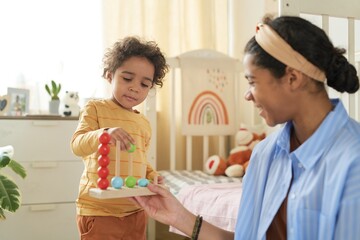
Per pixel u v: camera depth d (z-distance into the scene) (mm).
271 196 811
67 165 2191
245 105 2857
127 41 1313
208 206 1674
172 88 2586
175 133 2727
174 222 942
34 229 2137
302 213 704
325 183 689
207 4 2816
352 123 748
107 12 2549
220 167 2373
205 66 2646
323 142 729
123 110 1318
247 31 2803
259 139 2490
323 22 1252
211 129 2646
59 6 2510
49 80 2490
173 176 2281
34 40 2459
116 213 1223
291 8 1199
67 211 2188
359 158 659
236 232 880
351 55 1302
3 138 2096
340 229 647
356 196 640
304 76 732
